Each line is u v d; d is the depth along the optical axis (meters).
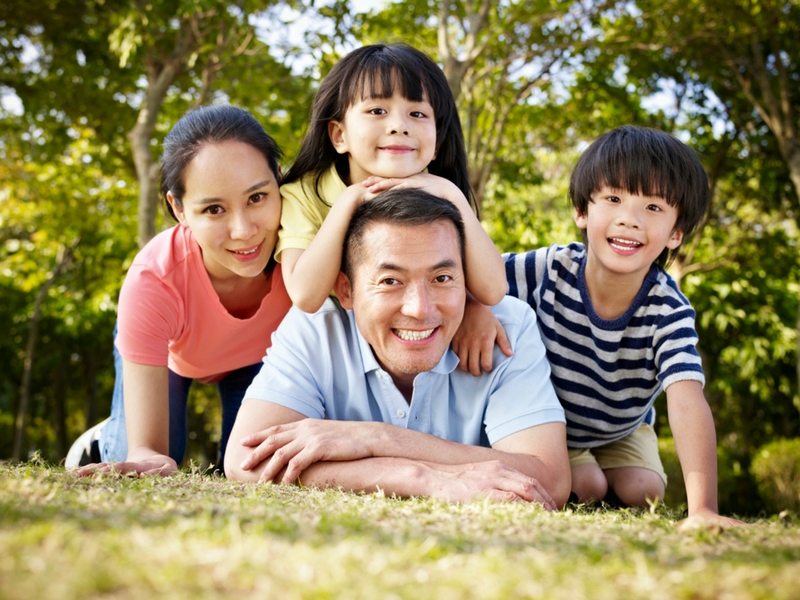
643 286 3.06
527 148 10.27
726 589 1.11
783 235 10.45
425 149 2.95
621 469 3.78
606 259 2.95
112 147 10.34
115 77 9.69
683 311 3.01
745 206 11.28
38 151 10.62
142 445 3.07
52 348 17.64
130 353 3.15
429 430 2.84
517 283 3.27
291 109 8.75
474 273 2.73
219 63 7.97
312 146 3.13
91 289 15.54
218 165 2.87
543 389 2.78
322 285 2.68
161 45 8.35
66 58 9.55
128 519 1.37
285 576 1.09
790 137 8.59
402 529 1.51
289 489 2.23
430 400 2.80
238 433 2.73
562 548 1.39
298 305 2.75
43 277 14.88
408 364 2.56
